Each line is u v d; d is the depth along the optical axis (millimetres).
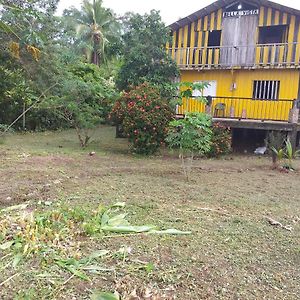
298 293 2770
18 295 2520
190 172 7578
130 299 2559
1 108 15539
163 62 12844
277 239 3859
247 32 13281
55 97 11820
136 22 12875
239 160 9805
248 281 2922
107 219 4148
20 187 5672
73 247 3348
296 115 10891
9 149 10094
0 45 11125
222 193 5859
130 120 9828
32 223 3736
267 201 5473
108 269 2969
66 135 15188
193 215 4586
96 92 11969
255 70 13070
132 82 12688
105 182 6309
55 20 14016
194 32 14102
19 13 5125
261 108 12438
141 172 7363
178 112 12656
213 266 3143
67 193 5438
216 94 13719
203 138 7125
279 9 12633
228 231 4027
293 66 12344
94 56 28188
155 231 3898
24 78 14062
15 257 3066
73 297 2557
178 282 2840
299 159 9984
